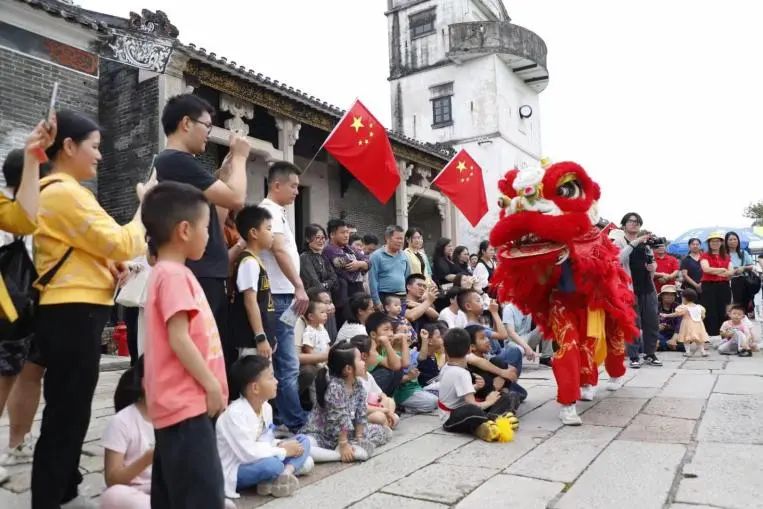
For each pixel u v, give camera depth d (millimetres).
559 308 4809
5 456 3531
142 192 3043
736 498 2871
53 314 2641
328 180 14922
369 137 7895
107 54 9133
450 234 17016
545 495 2998
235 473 3014
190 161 3006
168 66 8789
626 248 7215
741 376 6406
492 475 3354
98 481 3342
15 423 3494
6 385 3480
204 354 2170
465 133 20469
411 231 7754
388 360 4953
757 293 10320
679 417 4613
